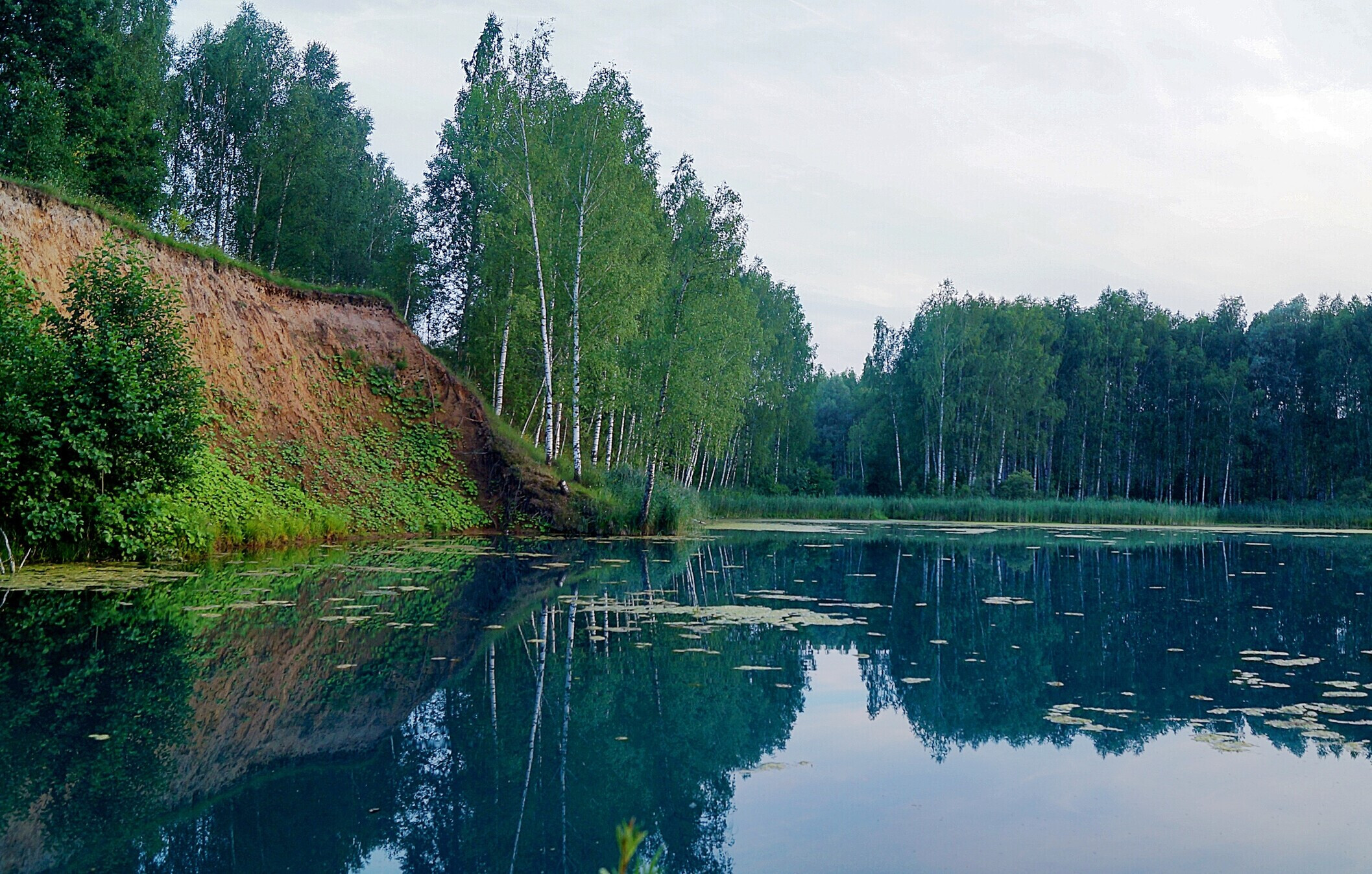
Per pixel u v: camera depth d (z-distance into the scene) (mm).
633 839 2016
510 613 10883
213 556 15719
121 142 29688
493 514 23859
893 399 63719
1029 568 18938
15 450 12289
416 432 24594
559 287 28016
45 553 13281
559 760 5566
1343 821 4797
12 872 3781
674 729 6336
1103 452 60656
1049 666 8930
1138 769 5719
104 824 4344
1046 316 64625
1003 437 55812
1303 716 7070
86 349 13062
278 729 5984
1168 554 23453
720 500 44875
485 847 4195
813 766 5680
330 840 4219
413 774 5227
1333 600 14164
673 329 24438
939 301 58000
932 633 10648
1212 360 61500
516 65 26328
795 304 60875
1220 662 9234
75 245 17312
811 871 4012
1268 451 60750
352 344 24922
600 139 25688
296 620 9906
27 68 26844
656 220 29875
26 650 8016
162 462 14094
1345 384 57375
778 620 11070
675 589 13578
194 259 20969
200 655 8055
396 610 10750
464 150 34031
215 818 4457
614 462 36844
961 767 5699
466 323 34656
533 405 33781
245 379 20750
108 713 6207
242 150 38062
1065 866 4148
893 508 45625
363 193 46625
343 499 21344
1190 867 4160
